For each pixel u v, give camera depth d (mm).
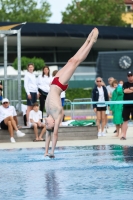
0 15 129000
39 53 86688
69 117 43094
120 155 17375
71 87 76188
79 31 87500
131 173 13070
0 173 13656
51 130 16969
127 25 133375
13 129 25656
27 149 20641
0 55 84562
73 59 16594
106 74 57656
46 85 26766
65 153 18562
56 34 84938
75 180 12125
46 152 17141
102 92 28875
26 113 27516
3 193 10539
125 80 57438
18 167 14867
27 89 26750
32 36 83688
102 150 19406
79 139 26219
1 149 20844
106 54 57750
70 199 9711
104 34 88938
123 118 25188
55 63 86750
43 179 12414
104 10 131625
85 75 87000
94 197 9852
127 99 25750
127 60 57438
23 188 11141
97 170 13789
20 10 130000
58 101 16578
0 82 28969
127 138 26203
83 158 16750
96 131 26453
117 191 10461
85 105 40594
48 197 9977
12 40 83562
